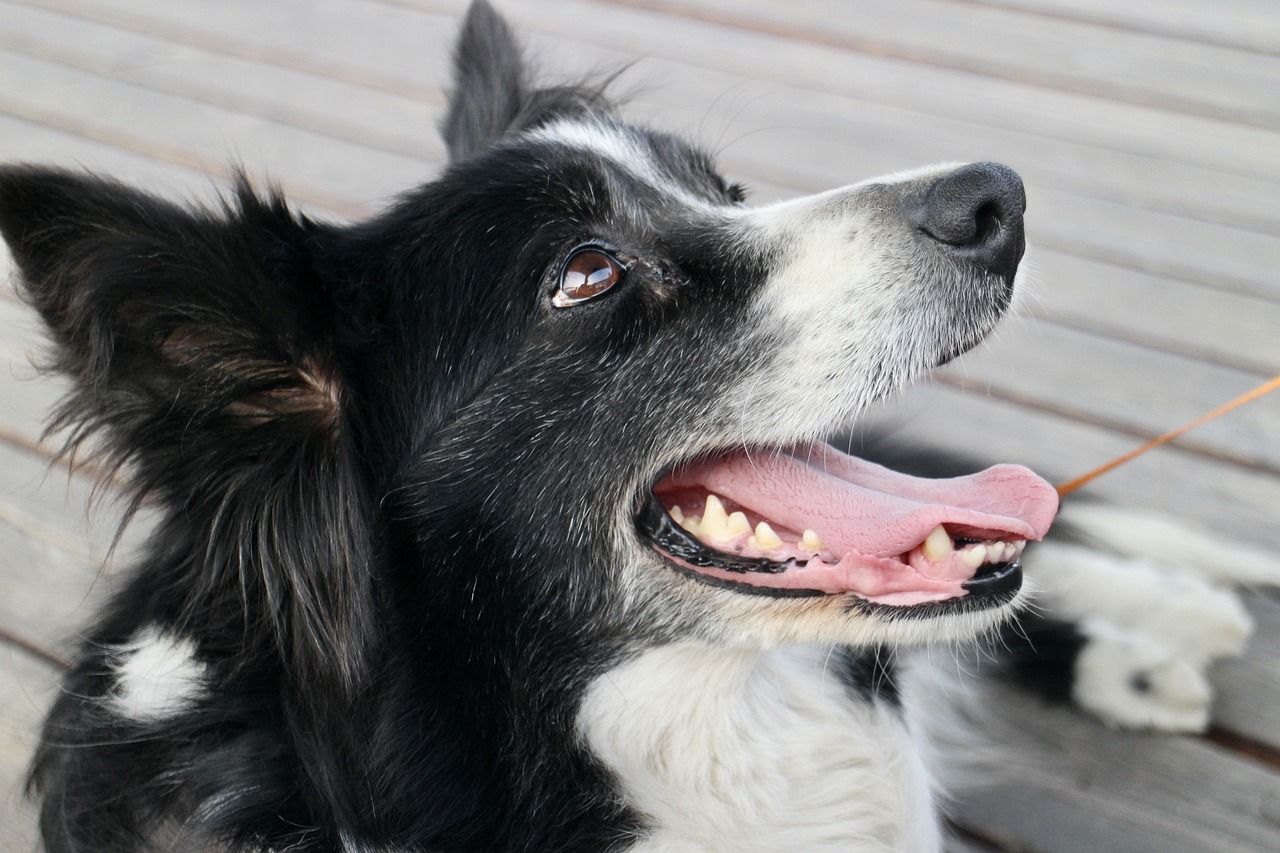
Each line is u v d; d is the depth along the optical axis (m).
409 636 0.75
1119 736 0.84
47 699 0.85
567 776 0.76
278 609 0.73
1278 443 0.93
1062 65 1.21
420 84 1.20
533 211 0.76
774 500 0.76
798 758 0.78
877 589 0.73
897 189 0.76
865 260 0.75
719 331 0.75
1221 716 0.83
